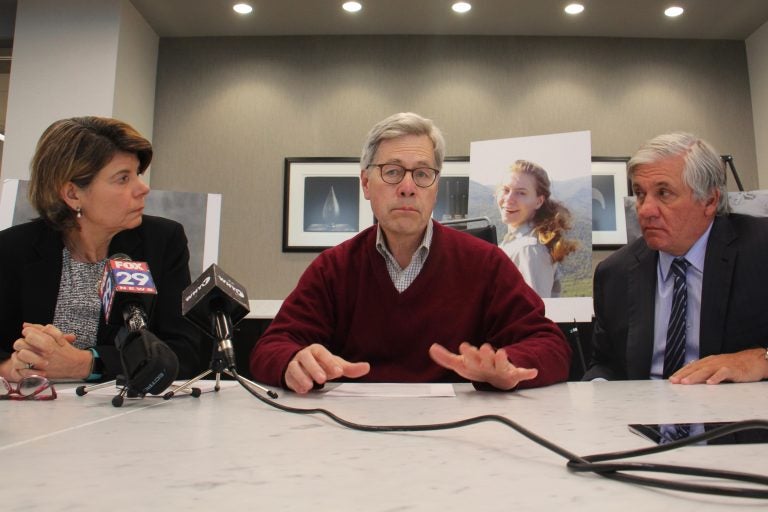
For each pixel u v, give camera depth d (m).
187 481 0.38
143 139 1.38
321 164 4.03
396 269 1.44
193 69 4.14
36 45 3.54
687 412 0.70
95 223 1.35
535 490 0.35
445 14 3.84
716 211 1.49
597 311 1.72
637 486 0.36
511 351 1.07
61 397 0.86
